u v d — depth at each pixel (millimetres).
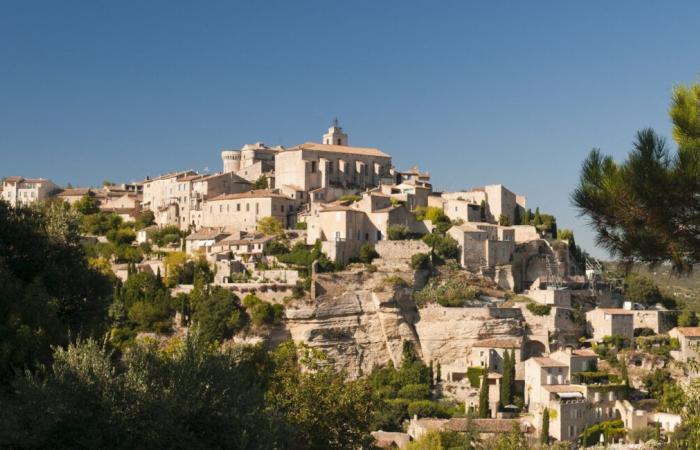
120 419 55094
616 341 195875
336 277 196875
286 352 98500
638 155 45906
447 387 184000
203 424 58375
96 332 88625
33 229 95000
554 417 160750
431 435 141250
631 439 158000
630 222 46688
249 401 61594
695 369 66812
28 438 53469
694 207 45531
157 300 190500
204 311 186250
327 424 86688
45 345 69750
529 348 197125
